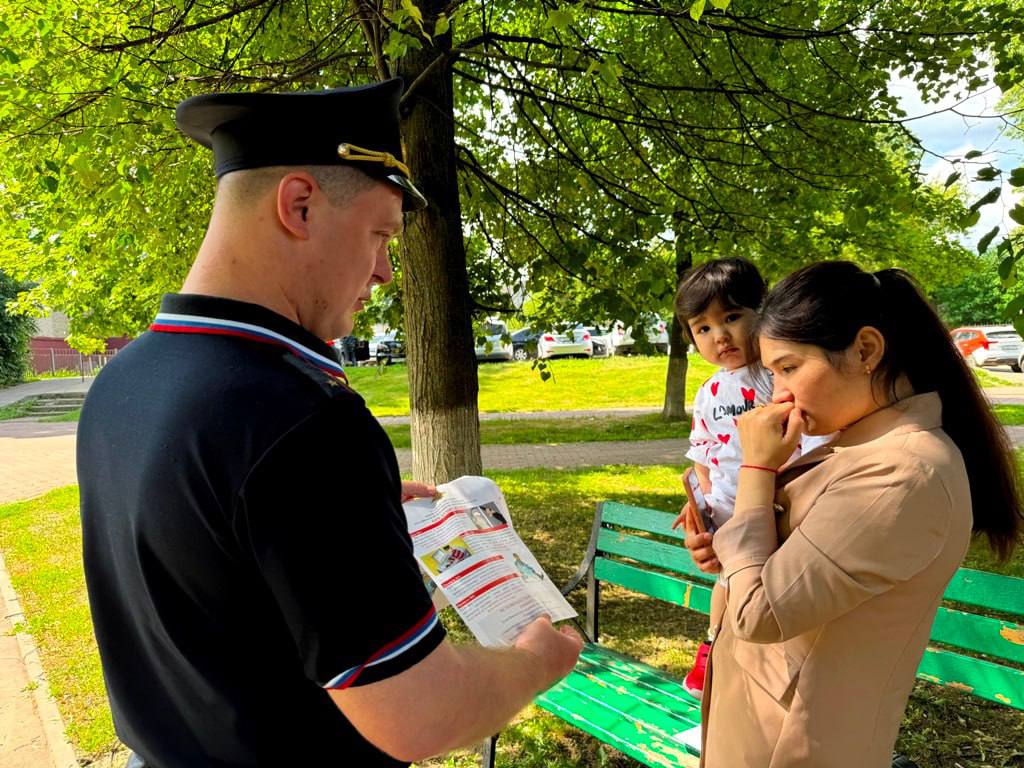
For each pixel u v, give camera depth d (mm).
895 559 1207
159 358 1008
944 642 2141
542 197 5926
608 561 3072
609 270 5199
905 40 4789
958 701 3143
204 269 1042
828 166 5465
